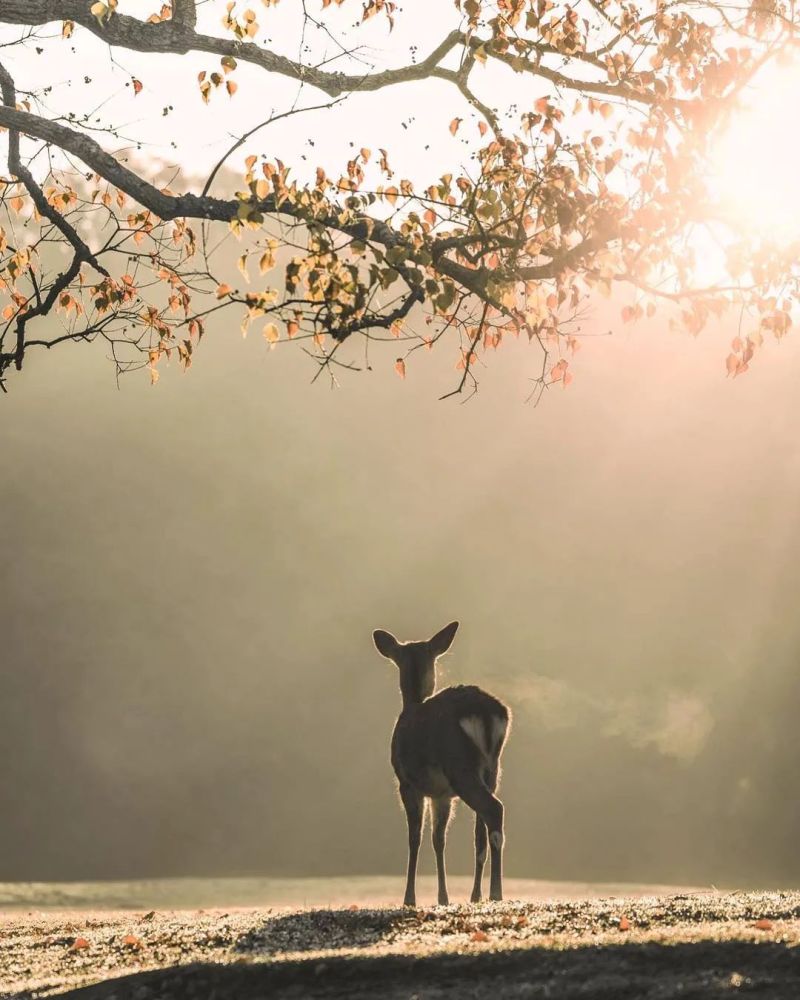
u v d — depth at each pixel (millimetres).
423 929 12188
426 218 12250
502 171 12289
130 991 10016
